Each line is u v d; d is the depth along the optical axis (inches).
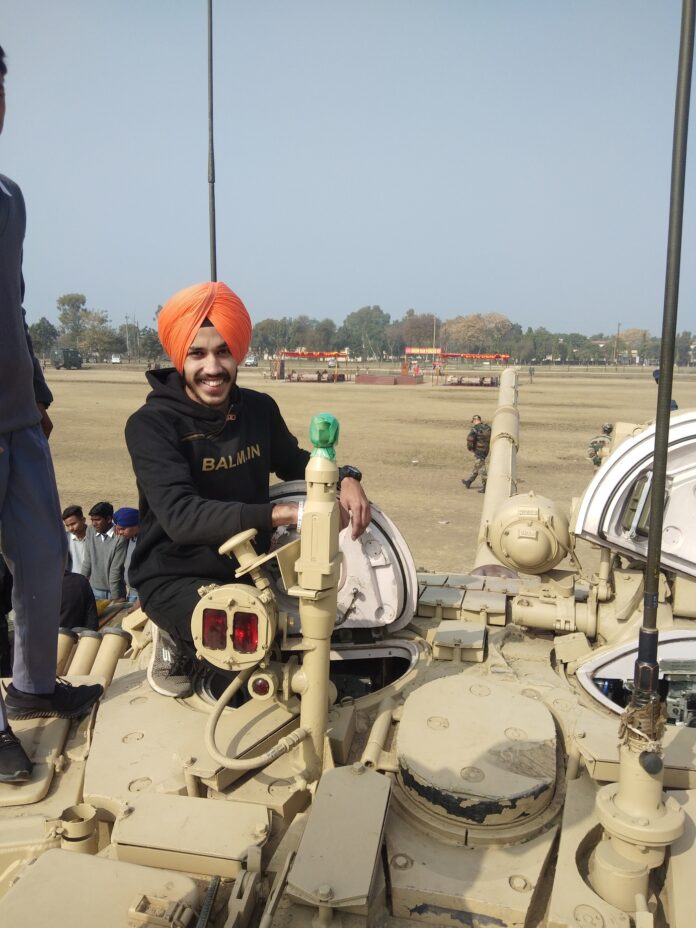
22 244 114.4
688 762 107.0
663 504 90.0
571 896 90.5
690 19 83.0
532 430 1147.9
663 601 155.4
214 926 87.4
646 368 4822.8
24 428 119.9
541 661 150.3
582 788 109.5
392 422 1256.8
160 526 132.7
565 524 170.7
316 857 88.4
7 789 112.9
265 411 146.6
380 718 124.3
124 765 115.7
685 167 85.4
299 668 112.3
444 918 91.5
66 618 239.1
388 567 151.6
